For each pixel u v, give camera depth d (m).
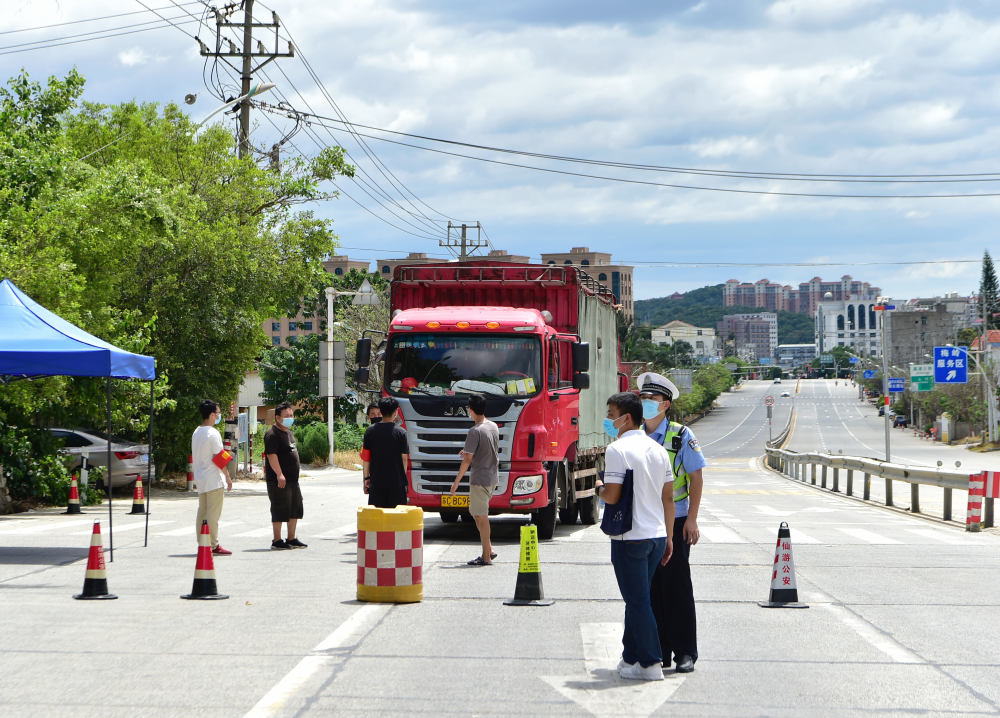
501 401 21.31
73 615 13.30
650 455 10.06
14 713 8.88
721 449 139.75
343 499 37.72
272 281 43.22
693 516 10.59
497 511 21.80
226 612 13.55
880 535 25.36
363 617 13.23
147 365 20.66
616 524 9.98
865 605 14.57
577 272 24.56
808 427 185.88
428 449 21.44
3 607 13.88
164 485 42.84
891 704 9.34
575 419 24.56
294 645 11.58
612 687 9.83
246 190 43.94
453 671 10.41
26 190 32.25
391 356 21.89
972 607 14.49
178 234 37.28
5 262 28.66
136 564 18.25
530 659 10.95
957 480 29.09
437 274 24.80
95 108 43.19
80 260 34.00
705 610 14.09
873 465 39.59
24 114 35.78
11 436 32.16
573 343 22.66
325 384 61.47
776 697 9.55
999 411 123.69
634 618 10.12
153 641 11.77
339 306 85.00
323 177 45.06
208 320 41.53
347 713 8.90
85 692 9.55
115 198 33.75
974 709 9.20
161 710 8.97
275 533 20.78
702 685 9.98
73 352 19.22
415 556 14.46
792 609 14.20
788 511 34.97
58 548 20.83
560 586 15.95
